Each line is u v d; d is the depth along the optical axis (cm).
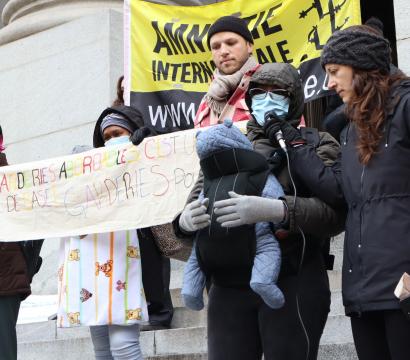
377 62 372
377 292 349
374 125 364
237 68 540
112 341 504
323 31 608
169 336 588
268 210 370
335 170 389
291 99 414
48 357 639
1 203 572
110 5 1048
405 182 358
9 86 1052
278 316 380
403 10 725
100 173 545
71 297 508
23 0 1094
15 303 545
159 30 672
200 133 392
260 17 635
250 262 378
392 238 352
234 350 387
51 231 550
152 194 527
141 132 535
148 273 532
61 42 1019
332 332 537
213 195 384
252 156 386
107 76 972
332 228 386
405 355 345
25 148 1018
